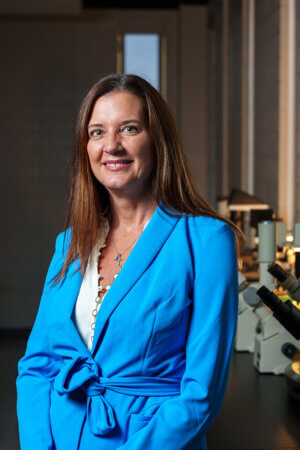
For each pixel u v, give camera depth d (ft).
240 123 14.19
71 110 17.35
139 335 3.04
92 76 17.33
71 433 3.21
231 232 3.17
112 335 3.11
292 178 9.89
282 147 10.14
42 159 17.42
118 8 19.77
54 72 17.29
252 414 4.68
